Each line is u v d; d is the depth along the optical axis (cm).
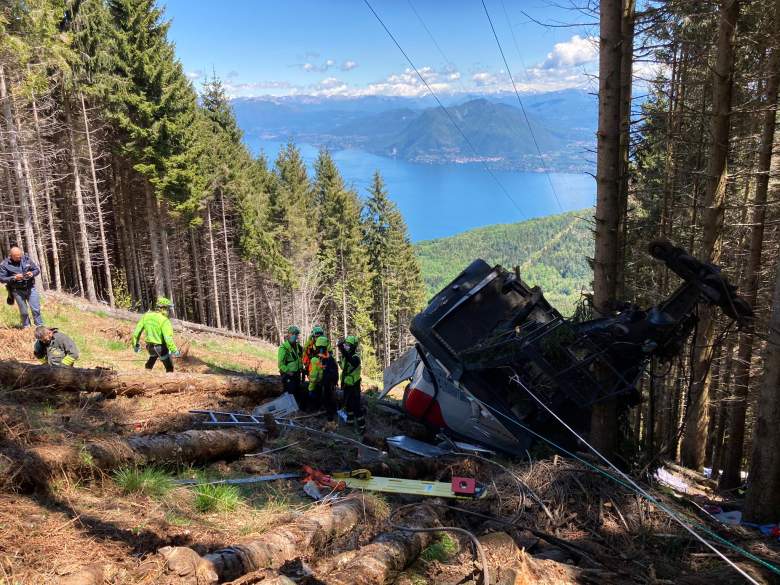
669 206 1482
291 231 5278
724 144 914
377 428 952
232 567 351
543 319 819
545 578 401
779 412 563
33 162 2609
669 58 1096
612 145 672
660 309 651
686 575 457
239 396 999
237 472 627
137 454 535
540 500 580
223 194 4350
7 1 1711
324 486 597
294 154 6034
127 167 3491
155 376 890
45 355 872
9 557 316
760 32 955
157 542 373
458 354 786
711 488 950
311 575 365
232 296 4947
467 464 702
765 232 1359
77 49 2653
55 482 440
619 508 571
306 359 1004
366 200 6325
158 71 2903
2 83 2008
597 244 707
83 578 299
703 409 1117
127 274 4034
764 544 515
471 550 469
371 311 6138
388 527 497
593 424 706
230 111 5112
